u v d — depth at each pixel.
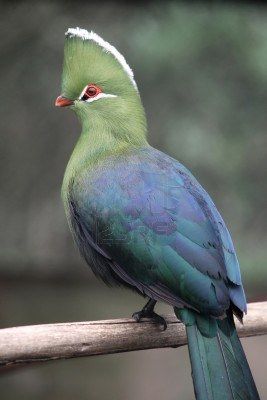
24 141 19.94
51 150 20.17
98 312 17.70
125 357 14.94
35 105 19.41
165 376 14.30
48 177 20.38
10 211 20.50
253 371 15.13
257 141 18.83
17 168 20.16
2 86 18.92
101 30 18.20
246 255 19.22
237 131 18.80
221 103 18.62
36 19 18.06
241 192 19.27
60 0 17.83
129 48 18.31
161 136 19.06
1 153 19.92
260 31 17.36
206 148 18.84
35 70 18.83
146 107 18.95
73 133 20.06
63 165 20.33
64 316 17.41
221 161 18.97
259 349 16.02
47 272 20.22
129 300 18.61
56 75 19.02
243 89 18.48
